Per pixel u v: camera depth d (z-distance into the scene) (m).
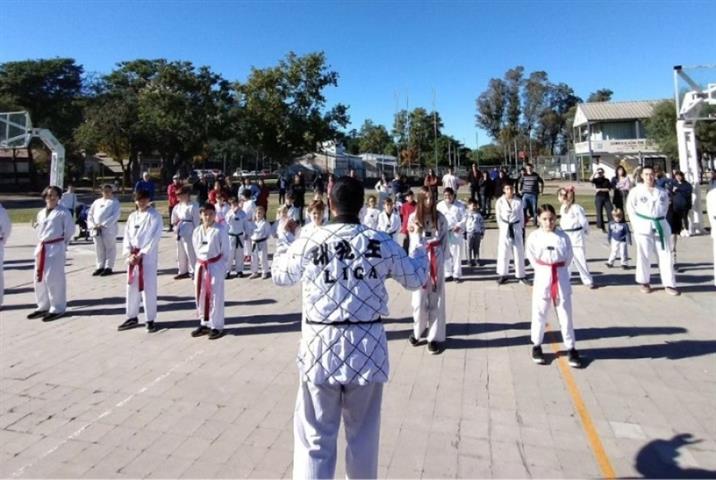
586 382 4.83
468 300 8.20
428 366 5.32
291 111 39.78
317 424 2.66
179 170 55.34
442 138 68.44
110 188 10.88
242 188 16.84
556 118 76.75
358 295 2.62
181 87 49.56
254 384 4.92
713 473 3.31
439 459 3.54
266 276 10.39
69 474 3.40
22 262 12.33
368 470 2.70
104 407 4.43
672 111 40.34
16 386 4.89
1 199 39.69
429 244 5.72
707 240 13.46
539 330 5.40
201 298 6.44
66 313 7.67
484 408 4.33
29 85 53.09
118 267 11.56
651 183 8.08
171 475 3.38
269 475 3.37
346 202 2.79
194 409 4.38
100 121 49.06
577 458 3.53
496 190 18.70
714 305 7.34
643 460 3.49
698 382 4.76
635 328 6.36
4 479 3.34
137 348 6.03
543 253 5.30
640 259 8.26
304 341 2.67
